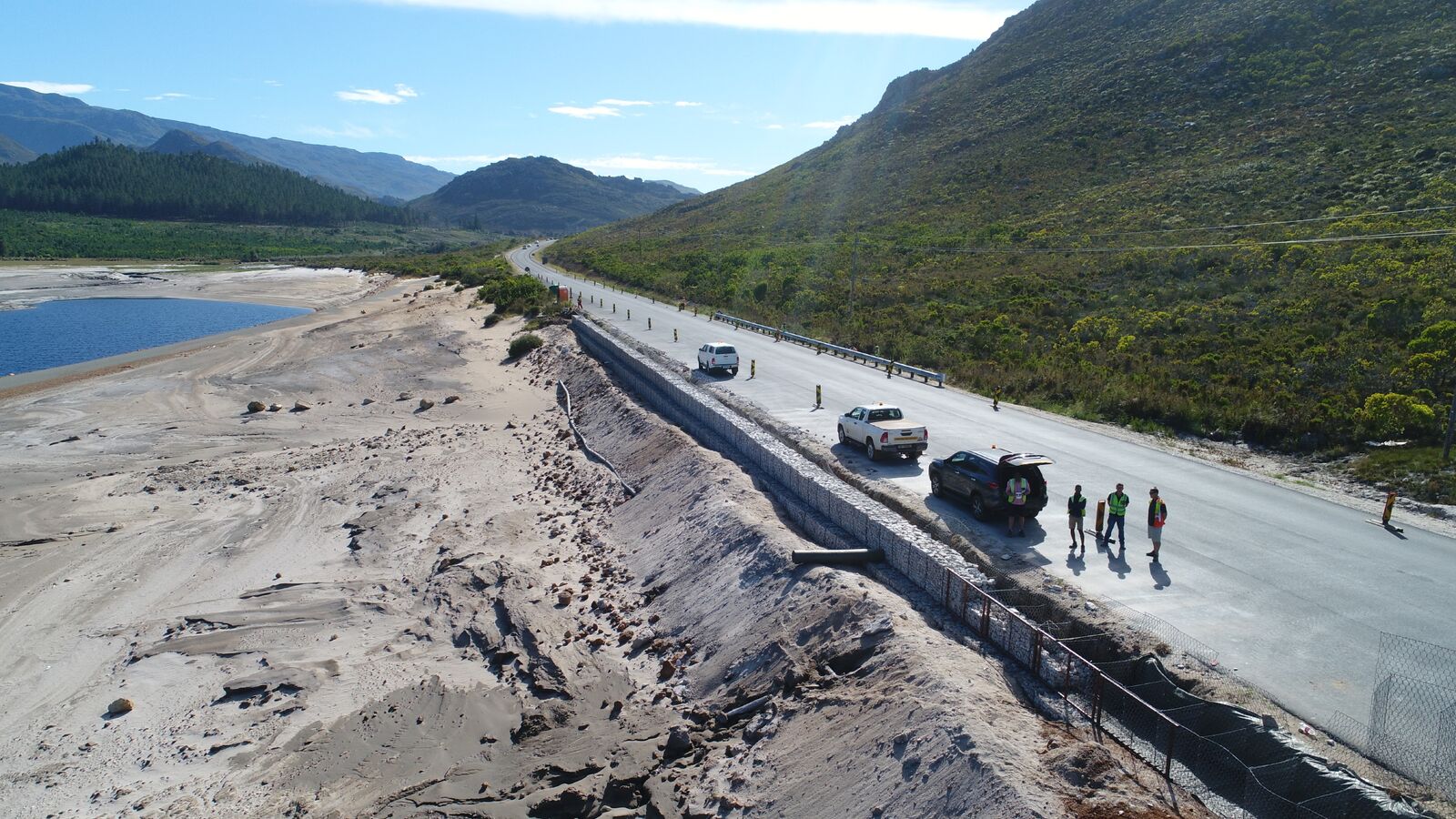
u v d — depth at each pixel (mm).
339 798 14141
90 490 31844
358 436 39781
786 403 33812
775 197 137000
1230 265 51469
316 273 138375
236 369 55375
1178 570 16828
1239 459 25562
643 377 38938
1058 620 14625
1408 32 80375
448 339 62844
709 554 20484
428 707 16672
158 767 15625
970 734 10984
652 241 132375
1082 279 56750
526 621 19703
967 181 97500
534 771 14273
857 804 11391
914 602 15812
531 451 36188
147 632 20922
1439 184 51750
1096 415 30969
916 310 54594
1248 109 81188
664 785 13516
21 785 15266
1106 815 9336
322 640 20188
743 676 15766
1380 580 16188
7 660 19844
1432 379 27922
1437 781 9930
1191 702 11742
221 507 29984
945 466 21344
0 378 54469
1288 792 9938
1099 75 107875
